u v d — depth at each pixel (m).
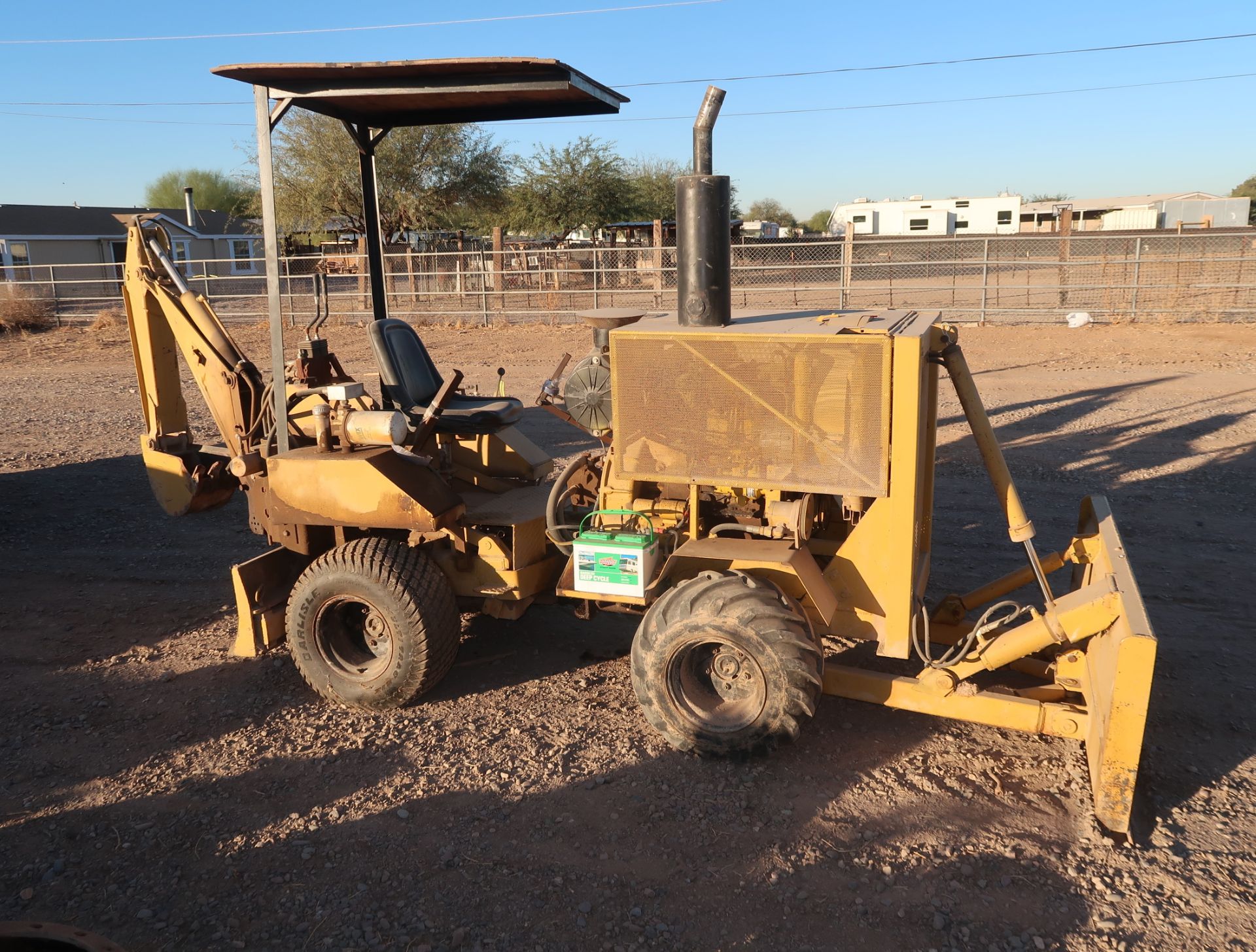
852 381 3.75
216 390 5.57
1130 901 3.19
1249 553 6.35
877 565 3.93
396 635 4.42
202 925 3.19
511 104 4.94
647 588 4.14
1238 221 46.41
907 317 4.27
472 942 3.08
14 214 40.06
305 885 3.37
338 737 4.39
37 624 5.79
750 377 3.88
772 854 3.47
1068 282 23.20
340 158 29.94
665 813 3.73
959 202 50.38
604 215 35.41
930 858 3.43
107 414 12.62
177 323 5.65
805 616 3.91
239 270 48.22
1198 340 15.68
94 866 3.50
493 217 35.28
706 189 3.97
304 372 5.22
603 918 3.18
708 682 4.12
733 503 4.27
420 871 3.43
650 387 4.05
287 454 4.66
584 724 4.45
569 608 5.80
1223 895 3.21
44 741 4.40
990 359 14.84
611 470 4.39
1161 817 3.65
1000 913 3.16
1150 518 7.11
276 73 4.11
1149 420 10.25
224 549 7.15
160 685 4.95
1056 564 4.64
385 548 4.47
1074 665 4.20
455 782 3.99
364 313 22.41
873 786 3.88
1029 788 3.85
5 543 7.32
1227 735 4.21
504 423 5.27
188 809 3.84
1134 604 3.55
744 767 4.02
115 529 7.64
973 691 4.04
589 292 21.33
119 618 5.86
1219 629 5.24
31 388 15.01
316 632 4.57
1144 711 3.36
